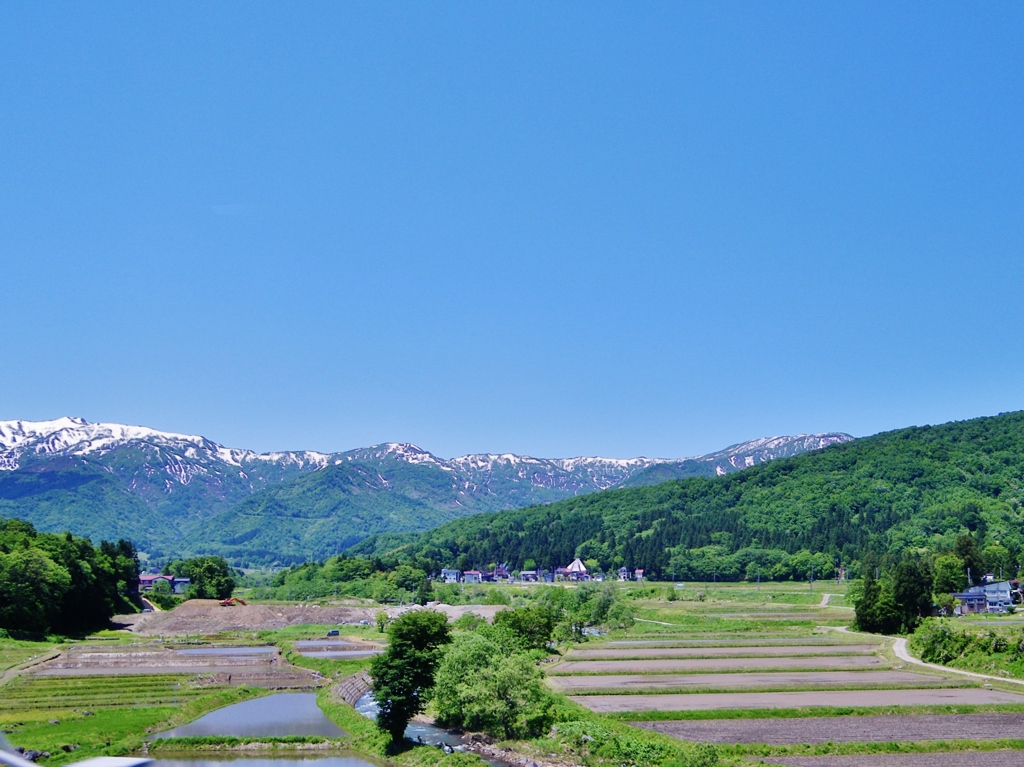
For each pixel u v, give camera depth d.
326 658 180.00
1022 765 84.25
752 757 87.62
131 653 181.12
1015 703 110.56
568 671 142.75
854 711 106.75
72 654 179.25
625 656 160.38
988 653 139.25
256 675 158.50
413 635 112.19
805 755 88.25
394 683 107.31
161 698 131.12
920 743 90.88
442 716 118.31
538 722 107.06
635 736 95.12
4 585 197.88
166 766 97.88
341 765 99.38
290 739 108.00
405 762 99.12
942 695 117.06
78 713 117.06
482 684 107.25
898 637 181.88
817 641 179.75
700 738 94.75
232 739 107.62
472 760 94.69
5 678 147.75
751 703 112.94
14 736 102.12
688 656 158.50
